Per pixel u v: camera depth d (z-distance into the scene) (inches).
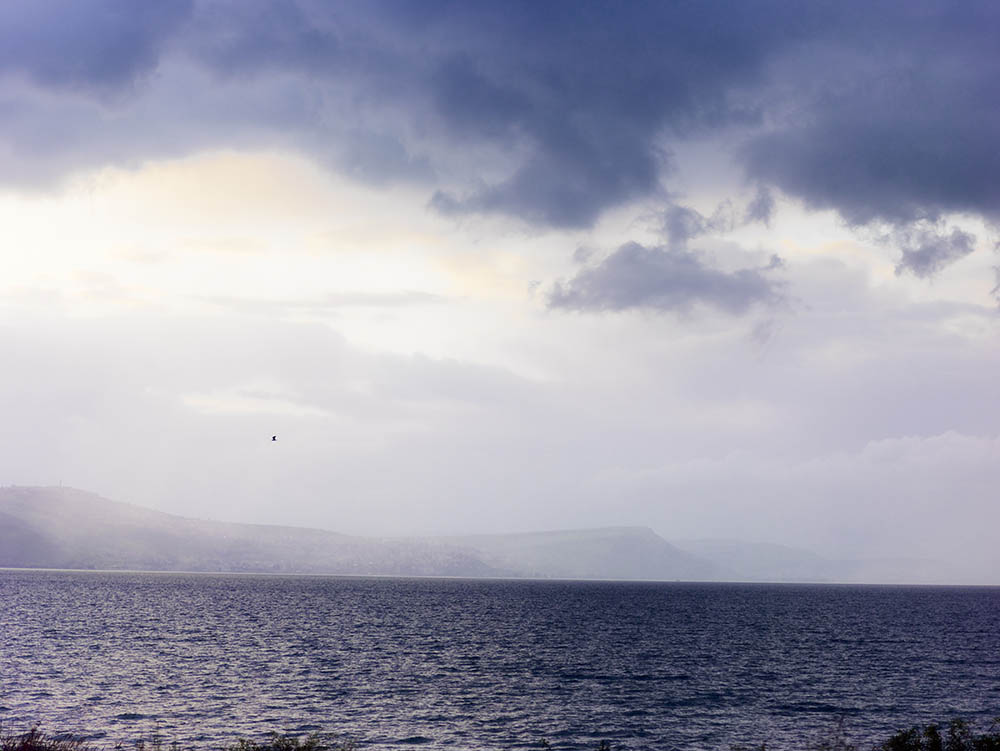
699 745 1935.3
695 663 3476.9
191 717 2102.6
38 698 2284.7
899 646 4375.0
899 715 2333.9
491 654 3705.7
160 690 2470.5
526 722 2162.9
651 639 4643.2
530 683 2827.3
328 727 2034.9
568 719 2212.1
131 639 3932.1
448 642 4252.0
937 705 2500.0
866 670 3319.4
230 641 3976.4
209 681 2674.7
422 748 1856.5
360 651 3695.9
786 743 1951.3
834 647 4274.1
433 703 2397.9
